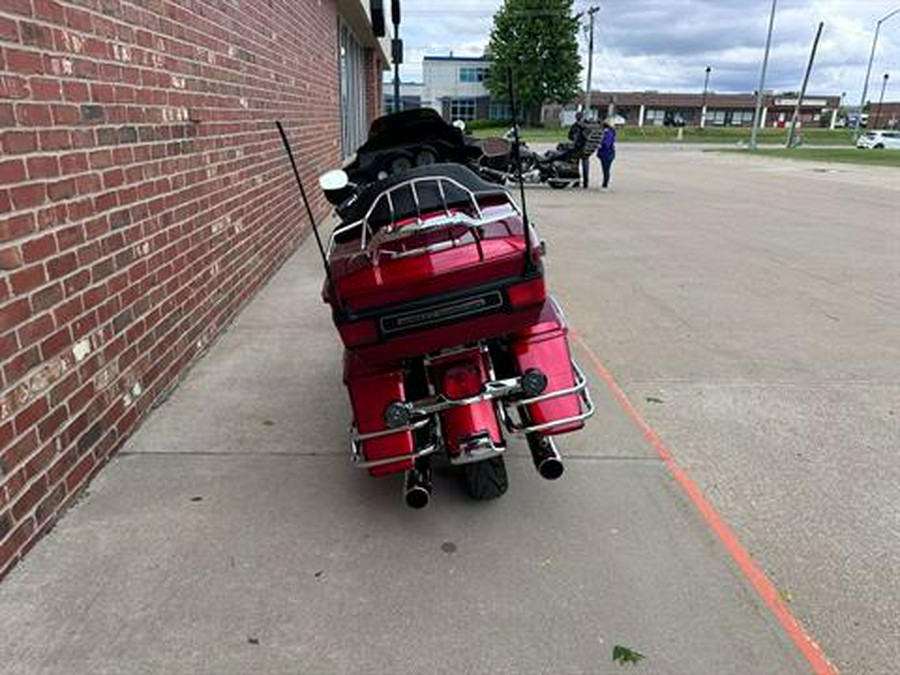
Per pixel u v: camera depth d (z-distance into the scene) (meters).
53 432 2.83
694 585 2.52
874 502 3.09
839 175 21.53
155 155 3.97
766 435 3.71
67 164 2.98
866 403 4.12
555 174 16.34
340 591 2.48
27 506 2.64
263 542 2.75
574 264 7.90
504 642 2.25
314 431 3.67
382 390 2.81
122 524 2.84
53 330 2.84
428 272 2.48
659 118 91.50
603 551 2.71
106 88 3.37
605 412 3.93
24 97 2.68
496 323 2.61
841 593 2.50
